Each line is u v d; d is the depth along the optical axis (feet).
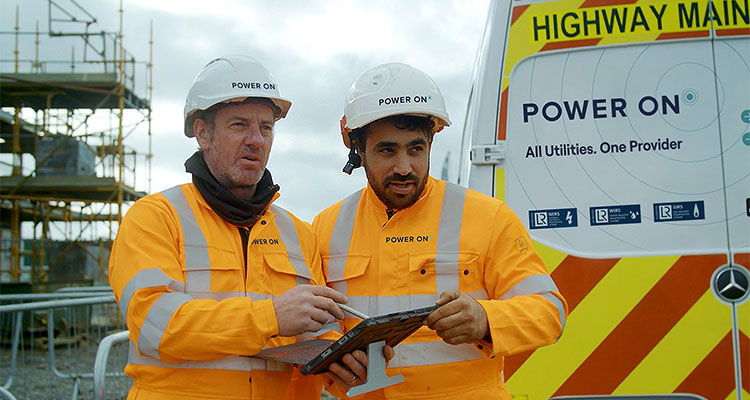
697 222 7.85
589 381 7.75
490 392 6.73
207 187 6.74
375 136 6.65
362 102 6.63
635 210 7.92
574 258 7.87
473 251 6.78
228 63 6.88
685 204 7.88
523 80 8.22
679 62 8.10
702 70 8.07
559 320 6.40
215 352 5.78
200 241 6.54
